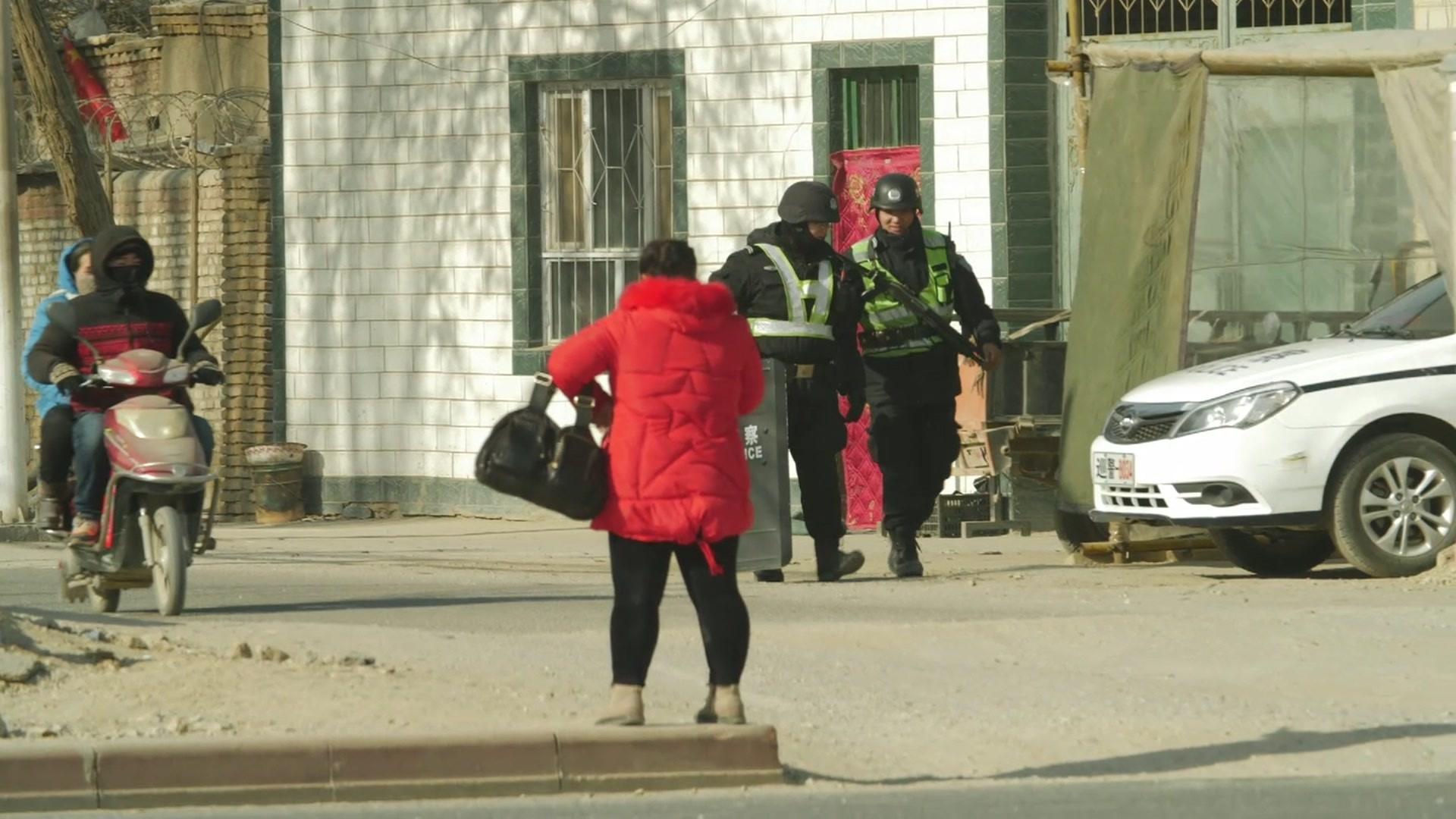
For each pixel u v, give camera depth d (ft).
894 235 167.43
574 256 245.45
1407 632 128.36
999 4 225.56
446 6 247.29
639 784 90.94
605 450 91.66
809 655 122.01
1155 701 109.81
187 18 298.56
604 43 240.53
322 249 253.03
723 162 236.02
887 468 167.43
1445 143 167.12
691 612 141.59
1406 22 213.25
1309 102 182.09
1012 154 226.17
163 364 138.00
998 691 112.68
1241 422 156.04
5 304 231.30
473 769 90.07
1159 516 160.25
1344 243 182.80
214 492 141.90
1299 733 102.68
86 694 102.27
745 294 161.89
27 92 305.94
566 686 109.60
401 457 250.78
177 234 280.72
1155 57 178.40
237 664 110.83
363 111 250.98
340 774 89.45
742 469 92.73
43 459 140.15
